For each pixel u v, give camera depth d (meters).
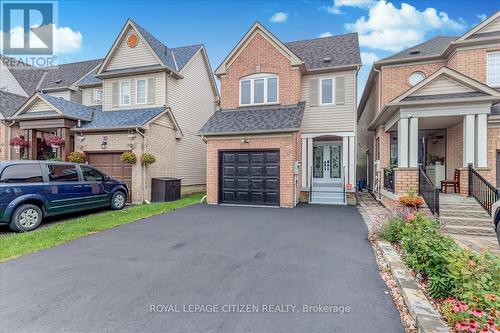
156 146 12.91
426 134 12.70
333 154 14.38
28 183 7.23
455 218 7.51
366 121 17.55
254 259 4.96
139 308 3.29
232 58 13.12
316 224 7.80
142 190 11.89
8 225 6.96
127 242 6.04
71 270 4.46
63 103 13.46
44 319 3.06
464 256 3.48
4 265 4.67
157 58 14.16
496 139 10.02
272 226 7.55
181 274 4.29
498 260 3.30
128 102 14.83
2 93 15.84
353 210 10.21
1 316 3.12
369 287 3.83
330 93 13.03
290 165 10.81
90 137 12.59
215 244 5.89
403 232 5.20
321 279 4.10
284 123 10.91
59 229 6.92
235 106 13.01
